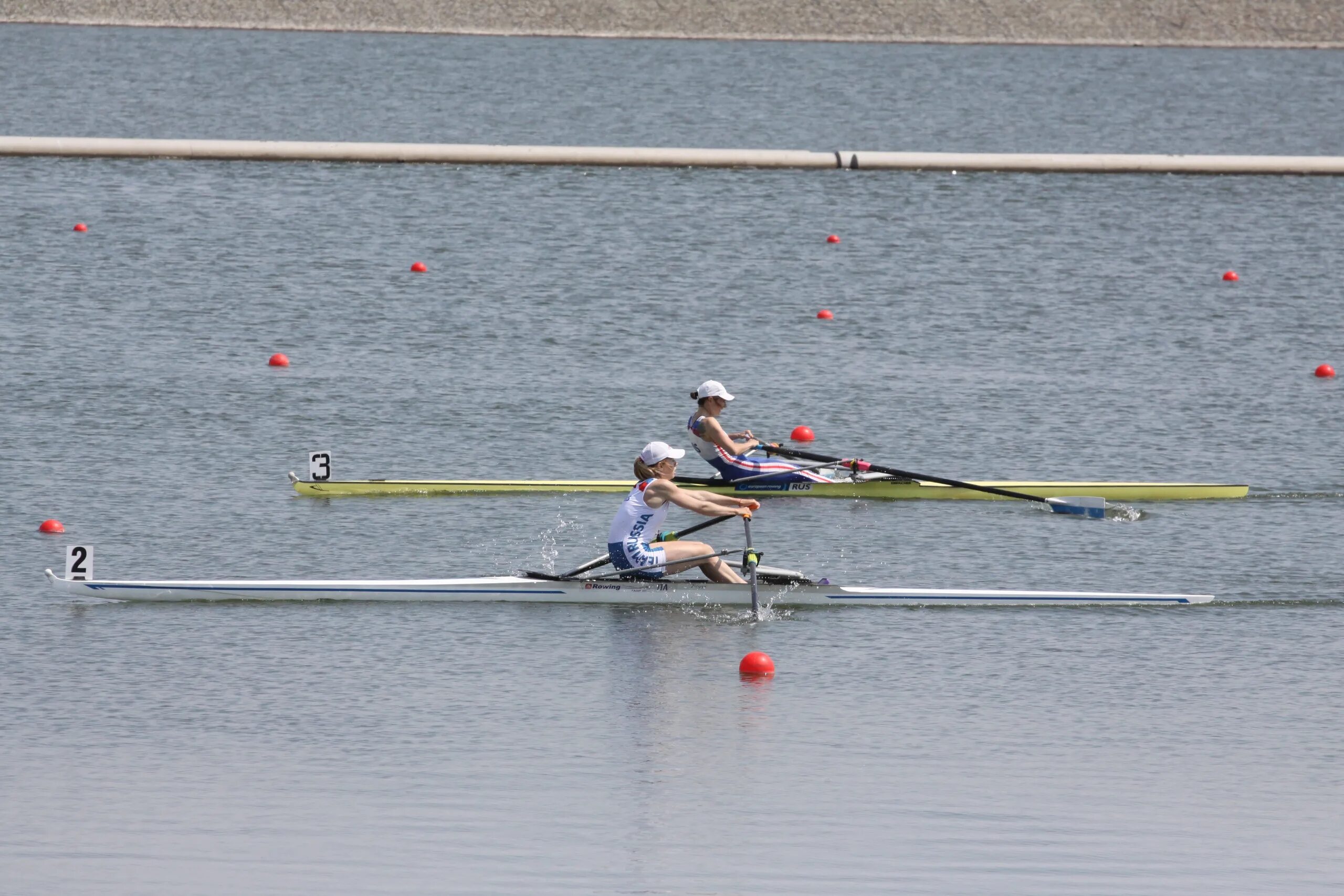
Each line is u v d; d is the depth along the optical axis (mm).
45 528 65625
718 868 39250
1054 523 71750
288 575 61562
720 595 60188
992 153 192125
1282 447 83062
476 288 116375
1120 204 153000
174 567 61781
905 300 115688
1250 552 66875
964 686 51969
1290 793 44094
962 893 38125
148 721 47688
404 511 70750
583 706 49781
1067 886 38594
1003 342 104438
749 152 169250
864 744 47094
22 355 94375
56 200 141250
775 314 110875
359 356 97500
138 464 75375
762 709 49750
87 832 40500
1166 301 116875
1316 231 142250
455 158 166750
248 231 132500
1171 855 40312
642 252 129000
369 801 42656
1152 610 59781
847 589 60250
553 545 66625
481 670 52750
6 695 49312
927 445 82688
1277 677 52938
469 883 38250
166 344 98688
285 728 47500
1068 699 50844
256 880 38219
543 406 88000
